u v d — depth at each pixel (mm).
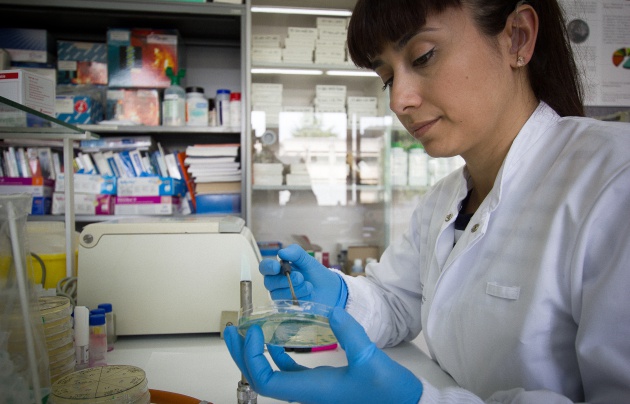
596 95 2754
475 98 662
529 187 714
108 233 1104
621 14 2734
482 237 735
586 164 622
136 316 1105
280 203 2867
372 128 2848
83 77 2494
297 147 2783
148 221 1182
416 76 671
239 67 2865
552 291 609
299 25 2729
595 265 555
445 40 634
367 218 2963
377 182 2896
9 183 2250
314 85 2879
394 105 687
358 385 507
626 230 528
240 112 2465
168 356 968
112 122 2375
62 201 2365
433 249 938
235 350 596
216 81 2855
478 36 644
